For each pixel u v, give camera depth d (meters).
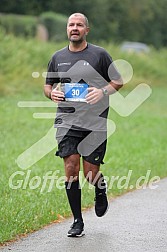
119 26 103.31
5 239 12.90
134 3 107.12
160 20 113.38
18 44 46.97
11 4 87.31
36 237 13.28
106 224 14.33
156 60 65.38
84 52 13.52
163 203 16.53
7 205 15.15
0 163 20.69
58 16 80.31
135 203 16.50
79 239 13.15
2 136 26.06
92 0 96.00
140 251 12.36
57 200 16.11
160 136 29.78
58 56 13.62
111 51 58.06
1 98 37.06
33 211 14.89
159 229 13.91
